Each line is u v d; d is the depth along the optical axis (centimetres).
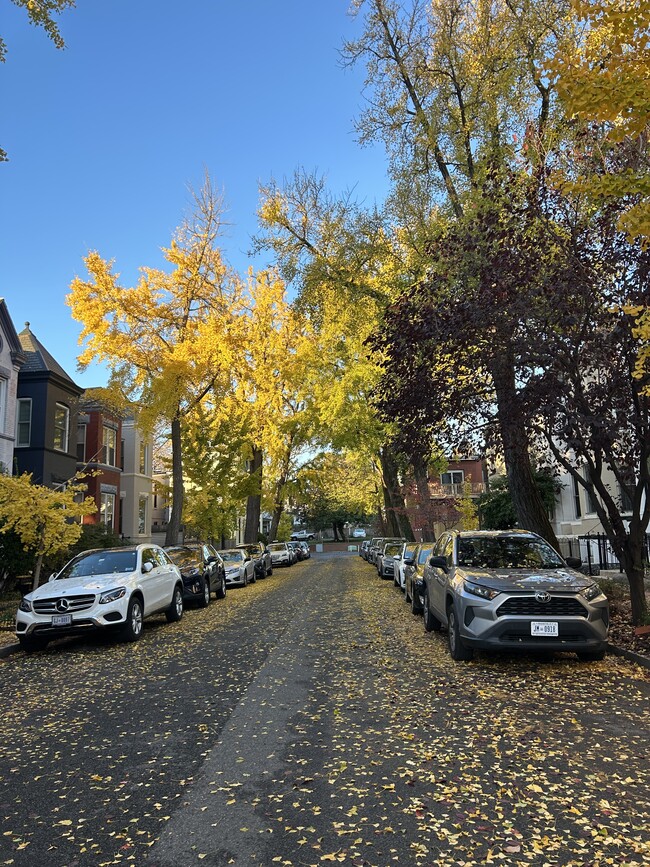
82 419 3080
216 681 768
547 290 816
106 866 343
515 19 1223
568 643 734
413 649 922
